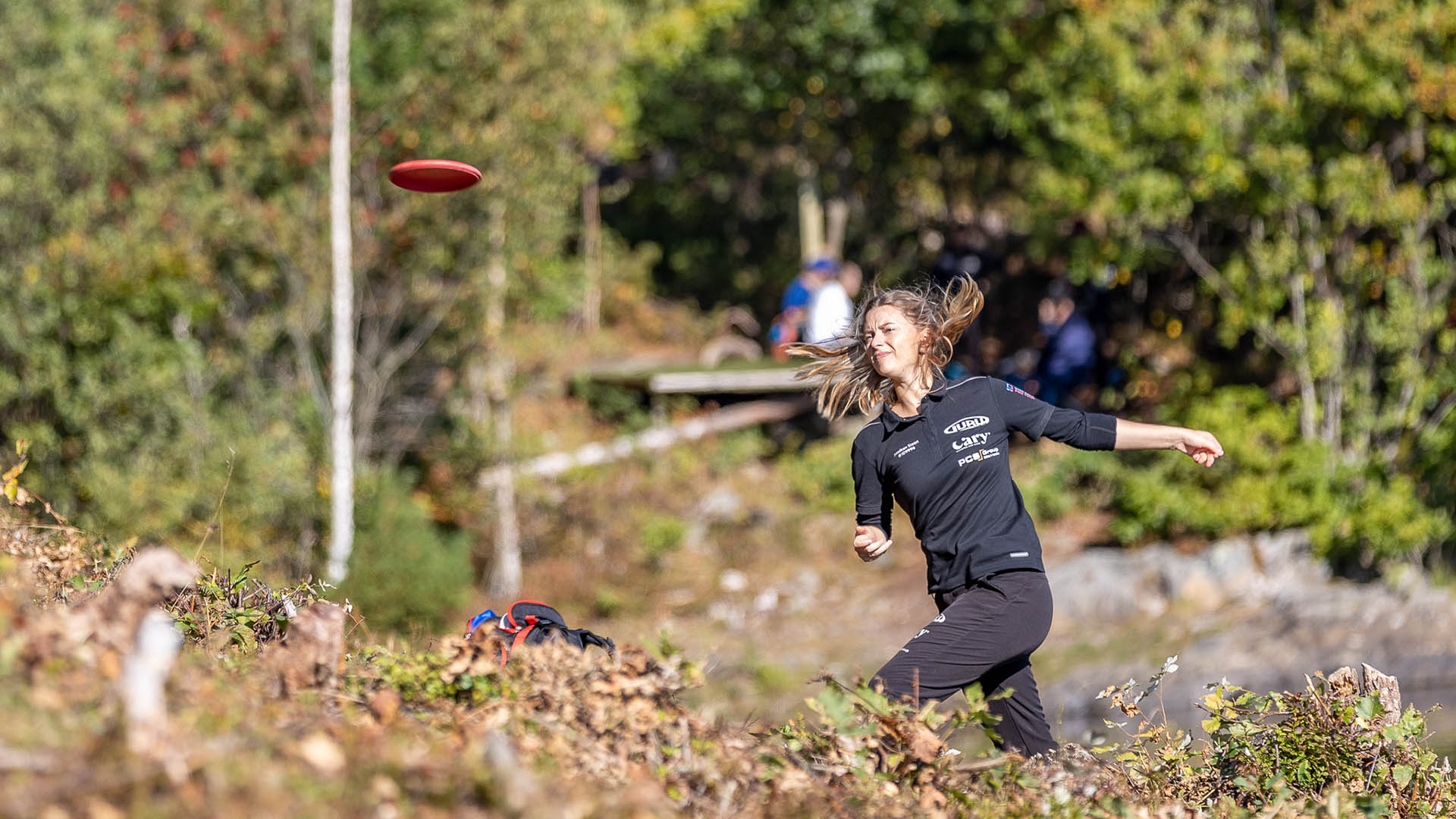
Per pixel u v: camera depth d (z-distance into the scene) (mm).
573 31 29578
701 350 43281
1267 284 27984
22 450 10000
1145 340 31422
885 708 7426
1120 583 26172
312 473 28719
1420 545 25312
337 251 27531
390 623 25422
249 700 6148
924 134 48656
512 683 7219
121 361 27703
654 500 32250
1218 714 9336
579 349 37875
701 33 40844
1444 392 27156
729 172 52062
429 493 31234
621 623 28375
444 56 29172
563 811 5457
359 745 5648
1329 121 27844
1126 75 27844
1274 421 27250
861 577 29734
